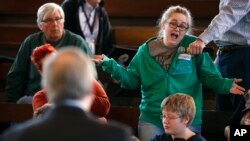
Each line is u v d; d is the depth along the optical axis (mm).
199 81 7711
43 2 11602
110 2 11500
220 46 8156
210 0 11258
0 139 5492
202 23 11312
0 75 9961
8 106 8359
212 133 8445
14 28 11148
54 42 8609
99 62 7641
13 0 11602
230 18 7578
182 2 11320
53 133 3949
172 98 6656
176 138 6656
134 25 11586
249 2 7648
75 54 4121
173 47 7633
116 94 9781
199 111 7660
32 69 8703
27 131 3957
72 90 4031
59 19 8516
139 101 9805
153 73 7621
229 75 8062
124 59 8992
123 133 4020
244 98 7578
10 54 11156
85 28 10039
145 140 7578
